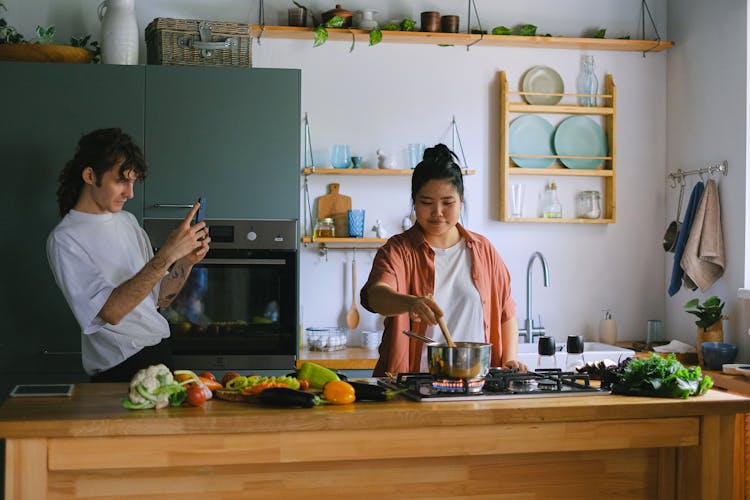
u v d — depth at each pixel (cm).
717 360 399
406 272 289
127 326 297
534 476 239
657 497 248
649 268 480
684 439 237
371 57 456
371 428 216
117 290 272
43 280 384
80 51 394
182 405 223
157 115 390
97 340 298
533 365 398
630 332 479
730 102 422
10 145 383
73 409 218
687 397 240
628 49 473
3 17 426
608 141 475
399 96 458
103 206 292
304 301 450
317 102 453
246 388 230
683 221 443
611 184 471
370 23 443
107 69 388
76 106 386
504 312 300
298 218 398
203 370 391
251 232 394
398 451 219
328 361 398
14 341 383
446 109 462
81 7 431
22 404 225
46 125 385
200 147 393
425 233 292
